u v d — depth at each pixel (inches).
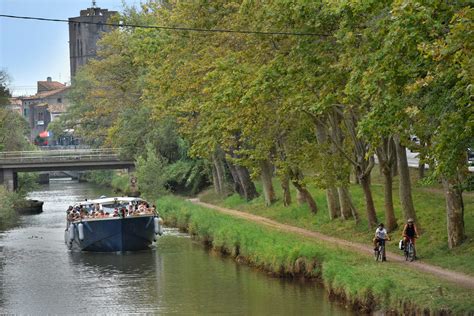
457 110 1049.5
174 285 1764.3
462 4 1007.0
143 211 2420.0
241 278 1779.0
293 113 1876.2
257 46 1684.3
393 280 1370.6
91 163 4510.3
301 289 1617.9
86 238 2326.5
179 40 2103.8
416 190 2329.0
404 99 1130.0
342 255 1694.1
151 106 3006.9
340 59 1419.8
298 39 1535.4
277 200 2928.2
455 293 1258.0
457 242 1611.7
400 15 1008.9
